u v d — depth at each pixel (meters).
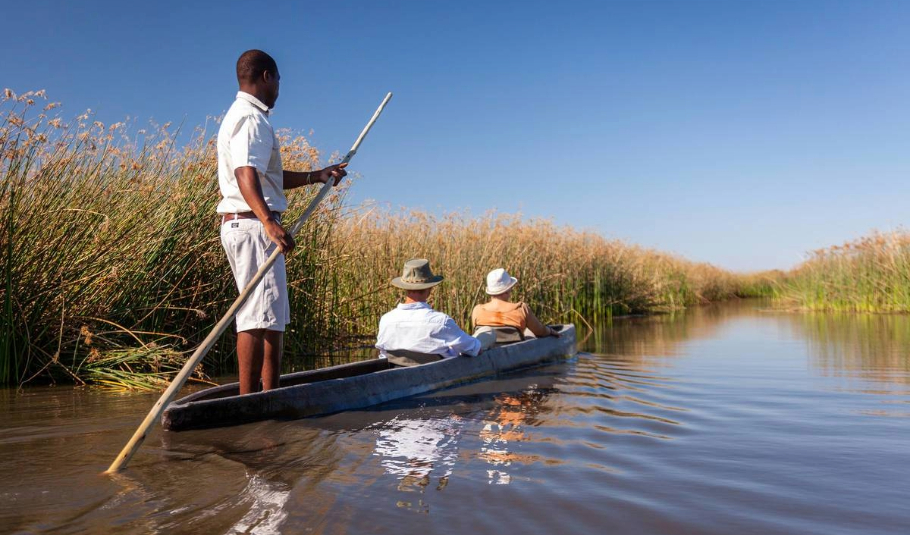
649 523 2.29
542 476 2.81
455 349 5.54
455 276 10.24
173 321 6.24
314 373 4.91
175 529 2.18
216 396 4.04
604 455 3.17
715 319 15.01
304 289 7.45
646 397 4.85
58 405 4.41
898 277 16.73
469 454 3.17
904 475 2.87
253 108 3.95
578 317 14.46
